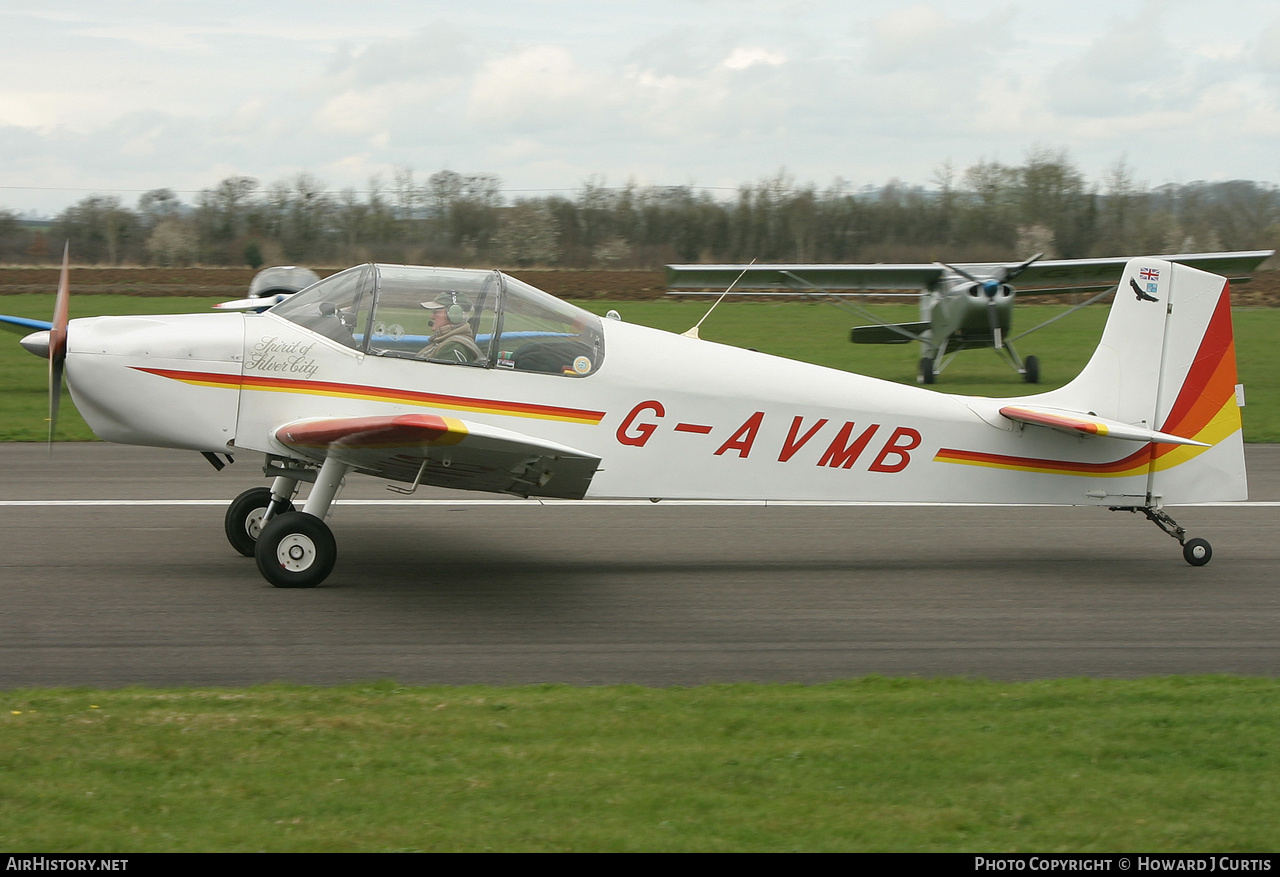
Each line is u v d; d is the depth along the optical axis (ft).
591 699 33.53
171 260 318.45
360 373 47.16
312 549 46.73
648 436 49.62
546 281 298.35
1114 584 51.52
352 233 326.03
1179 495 54.44
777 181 351.67
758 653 40.34
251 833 24.11
